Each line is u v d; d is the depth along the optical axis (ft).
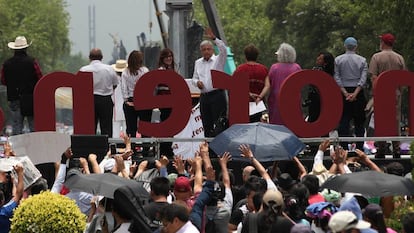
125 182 60.80
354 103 83.76
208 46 81.76
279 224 53.52
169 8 101.14
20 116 86.63
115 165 67.82
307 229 49.32
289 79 78.23
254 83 80.74
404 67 84.74
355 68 83.56
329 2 256.93
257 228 53.88
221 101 81.82
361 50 216.95
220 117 81.61
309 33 262.47
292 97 78.38
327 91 78.59
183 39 101.14
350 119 84.17
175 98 78.48
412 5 153.07
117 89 91.97
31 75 85.46
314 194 62.34
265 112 84.69
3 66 85.56
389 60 84.12
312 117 83.71
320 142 78.74
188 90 78.54
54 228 54.65
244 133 69.82
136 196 56.18
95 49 83.51
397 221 61.36
